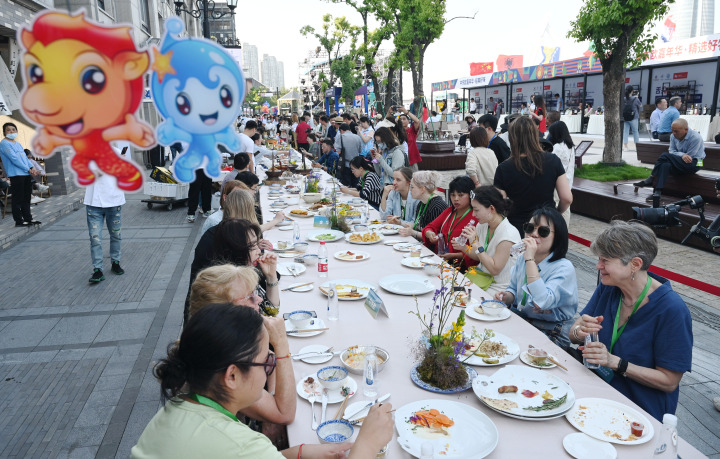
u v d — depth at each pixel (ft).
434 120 87.61
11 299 18.75
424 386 7.24
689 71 68.44
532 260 10.03
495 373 7.50
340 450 5.73
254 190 17.31
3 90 31.48
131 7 48.44
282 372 6.63
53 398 12.26
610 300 8.48
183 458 4.43
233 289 7.80
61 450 10.39
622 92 37.45
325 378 7.35
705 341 14.19
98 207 20.11
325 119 57.00
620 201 26.50
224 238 10.14
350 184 34.19
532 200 14.61
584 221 28.37
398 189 19.27
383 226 17.76
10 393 12.48
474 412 6.53
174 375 4.75
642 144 43.55
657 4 31.89
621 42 34.73
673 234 23.08
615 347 8.22
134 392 12.53
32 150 4.35
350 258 13.69
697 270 19.34
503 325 9.43
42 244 26.32
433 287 11.30
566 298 10.34
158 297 18.97
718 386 12.03
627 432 6.15
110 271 21.95
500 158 23.53
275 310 9.95
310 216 19.81
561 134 21.42
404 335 8.99
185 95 4.83
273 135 90.48
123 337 15.61
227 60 4.95
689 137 25.66
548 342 8.73
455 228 15.12
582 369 7.84
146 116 47.88
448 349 7.29
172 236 28.25
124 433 10.94
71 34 4.28
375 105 99.60
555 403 6.66
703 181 24.64
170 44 4.68
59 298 18.85
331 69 132.98
